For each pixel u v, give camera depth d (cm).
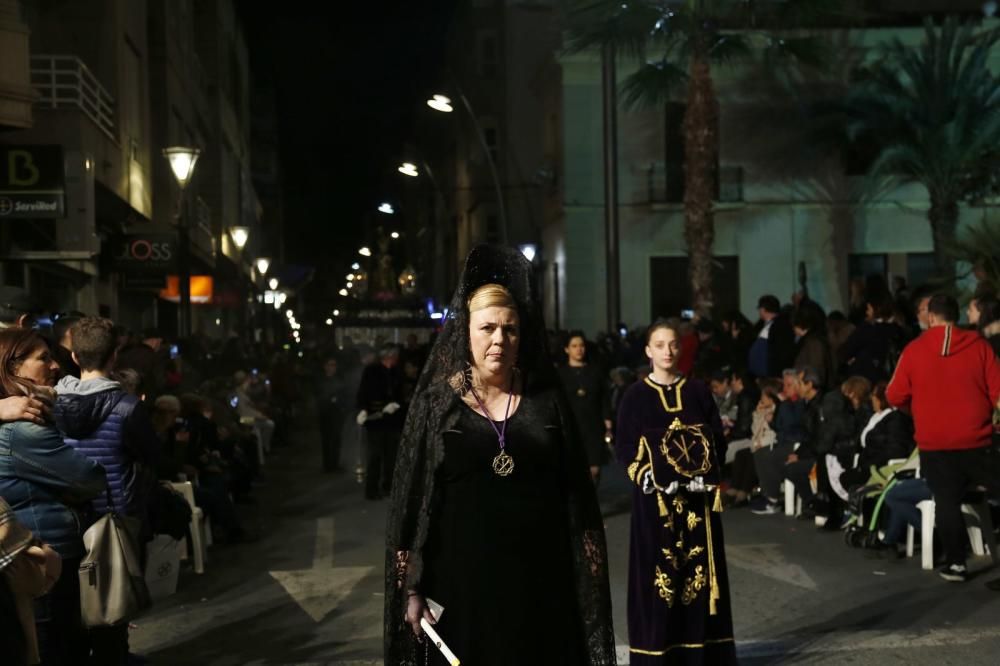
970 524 950
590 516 412
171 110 2859
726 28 2558
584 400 1160
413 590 396
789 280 3181
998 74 3023
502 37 4512
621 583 872
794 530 1098
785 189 3178
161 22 2756
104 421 575
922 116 2791
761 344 1480
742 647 686
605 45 2180
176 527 692
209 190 3962
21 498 492
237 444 1458
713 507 612
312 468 1861
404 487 404
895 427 993
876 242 3178
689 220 2441
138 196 2325
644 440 612
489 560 392
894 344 1293
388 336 3847
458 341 414
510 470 397
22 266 1750
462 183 5325
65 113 1683
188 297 1903
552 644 396
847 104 2931
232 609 823
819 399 1184
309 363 3791
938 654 657
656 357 631
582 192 3173
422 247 7275
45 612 511
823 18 2517
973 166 2775
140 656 680
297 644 717
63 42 2077
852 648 675
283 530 1186
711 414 630
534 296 424
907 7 3284
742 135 3166
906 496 920
